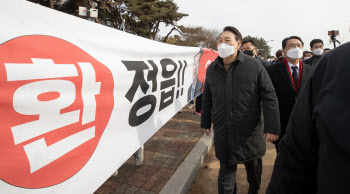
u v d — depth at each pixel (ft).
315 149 2.61
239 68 6.43
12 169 2.96
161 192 7.70
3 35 2.85
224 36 6.37
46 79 3.37
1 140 2.82
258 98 6.59
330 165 2.04
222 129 6.62
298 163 2.75
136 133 6.04
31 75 3.16
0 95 2.79
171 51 8.41
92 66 4.31
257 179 7.27
